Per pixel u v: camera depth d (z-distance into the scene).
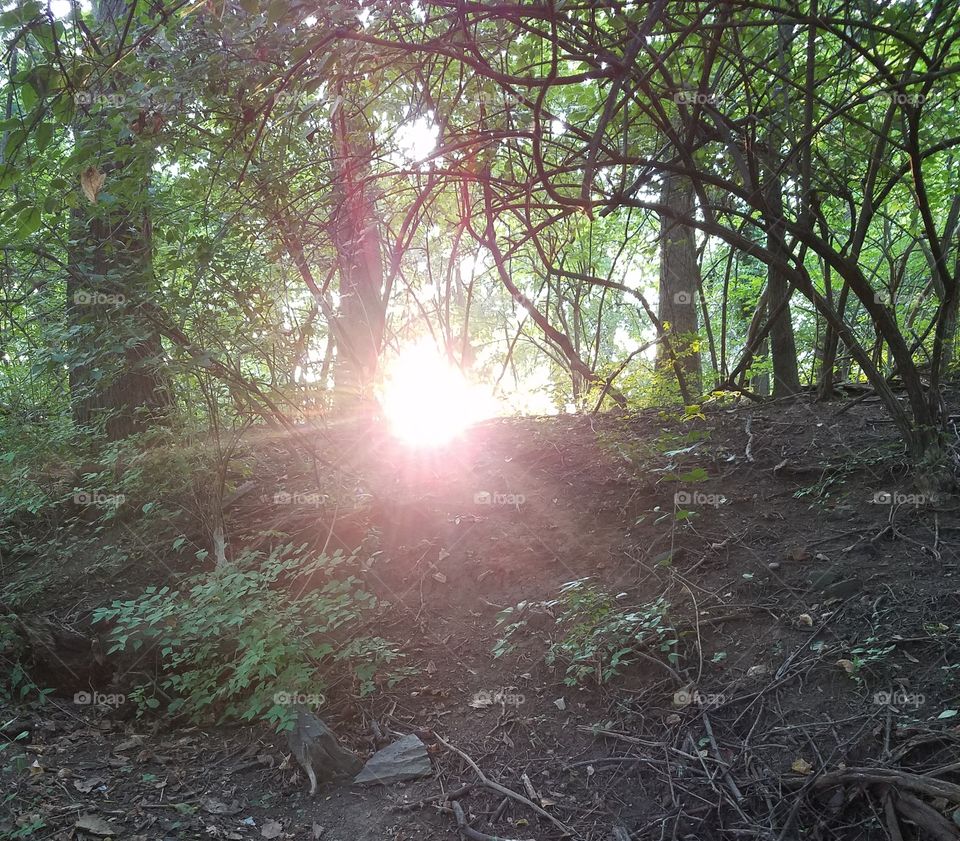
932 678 3.23
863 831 2.78
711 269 7.98
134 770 3.59
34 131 2.74
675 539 4.49
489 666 4.16
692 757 3.31
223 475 4.92
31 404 5.57
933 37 3.57
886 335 3.98
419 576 4.81
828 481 4.57
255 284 4.16
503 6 2.36
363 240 3.91
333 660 4.21
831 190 4.00
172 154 3.36
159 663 4.28
